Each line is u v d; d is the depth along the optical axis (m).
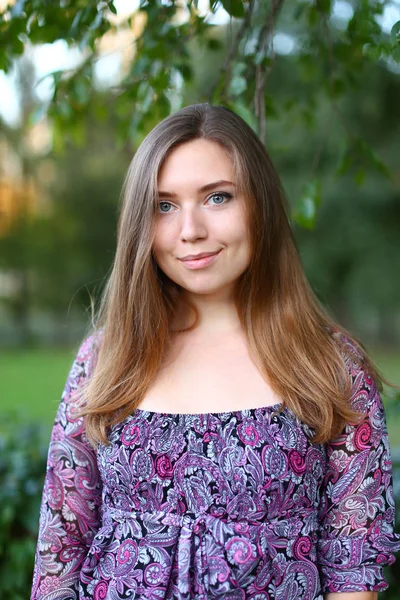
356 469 1.24
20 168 15.18
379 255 12.18
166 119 1.26
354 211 11.95
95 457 1.31
